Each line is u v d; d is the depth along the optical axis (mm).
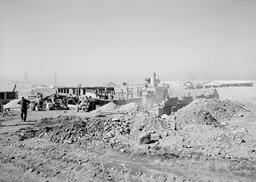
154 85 37719
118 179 7211
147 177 7285
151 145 10500
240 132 11555
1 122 19125
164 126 12750
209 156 8953
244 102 27406
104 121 13508
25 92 46594
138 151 9750
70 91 42656
